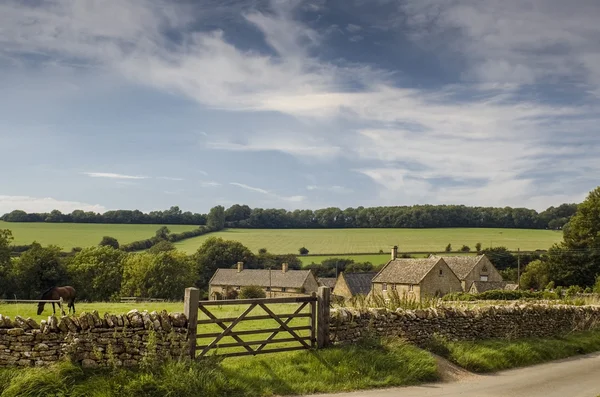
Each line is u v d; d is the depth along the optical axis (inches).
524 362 693.3
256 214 6018.7
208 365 480.1
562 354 764.0
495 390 535.2
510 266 3715.6
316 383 495.8
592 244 2677.2
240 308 1072.8
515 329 789.2
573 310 919.0
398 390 513.0
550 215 5393.7
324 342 573.3
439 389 527.5
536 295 1808.6
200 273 4126.5
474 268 2748.5
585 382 584.4
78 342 442.0
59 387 410.3
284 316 553.9
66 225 5359.3
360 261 4079.7
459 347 662.5
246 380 475.8
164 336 475.5
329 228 5807.1
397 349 589.0
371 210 5816.9
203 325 717.3
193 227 5649.6
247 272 3799.2
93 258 3132.4
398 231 5329.7
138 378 435.5
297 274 3587.6
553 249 2780.5
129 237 4970.5
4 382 405.7
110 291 3105.3
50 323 439.5
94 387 417.4
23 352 430.0
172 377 441.1
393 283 2516.0
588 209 2741.1
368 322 615.2
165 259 3189.0
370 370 541.6
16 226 5152.6
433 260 2493.8
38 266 2881.4
